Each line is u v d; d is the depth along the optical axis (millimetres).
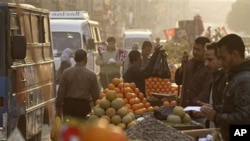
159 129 8367
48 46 19219
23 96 15180
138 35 53031
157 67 16219
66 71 15219
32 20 16953
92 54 31703
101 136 3998
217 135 8055
